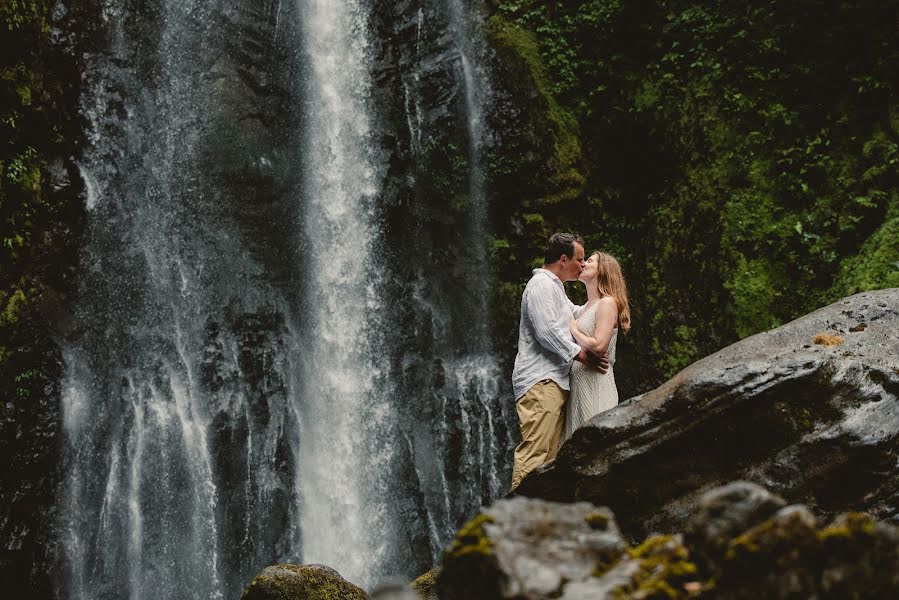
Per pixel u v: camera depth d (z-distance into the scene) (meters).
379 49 13.61
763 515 1.68
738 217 11.49
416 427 12.94
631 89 13.10
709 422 3.79
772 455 3.72
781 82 11.69
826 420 3.70
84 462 10.95
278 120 12.83
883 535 1.61
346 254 13.00
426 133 13.51
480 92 13.48
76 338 11.05
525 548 1.72
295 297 12.64
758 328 10.92
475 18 13.73
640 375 11.98
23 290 10.71
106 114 11.55
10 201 10.59
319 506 12.20
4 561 10.26
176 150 12.08
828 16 11.49
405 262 13.34
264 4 12.88
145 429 11.39
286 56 12.95
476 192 13.35
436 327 13.27
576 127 13.38
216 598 11.42
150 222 11.80
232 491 11.78
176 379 11.70
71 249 11.12
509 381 13.05
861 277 9.91
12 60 10.70
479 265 13.29
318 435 12.41
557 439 4.71
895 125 10.64
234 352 12.13
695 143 12.23
